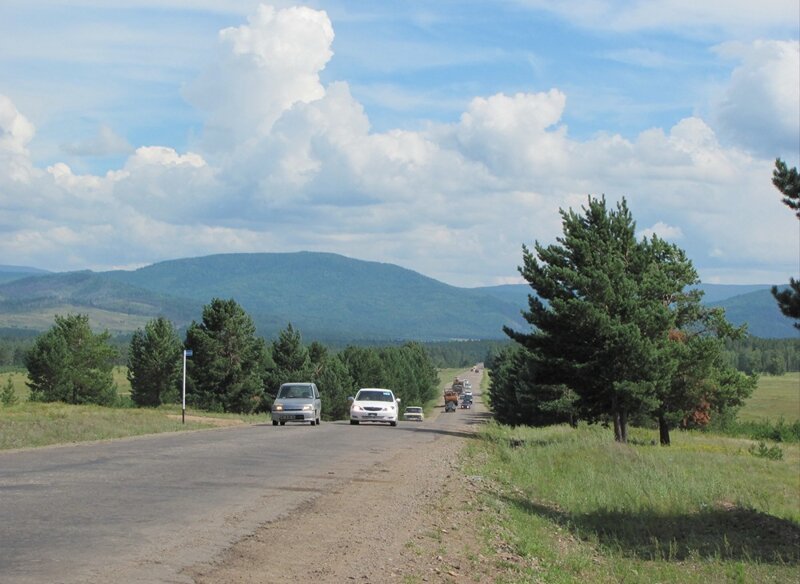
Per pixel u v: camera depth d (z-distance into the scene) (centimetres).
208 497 1312
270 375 9494
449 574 973
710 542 1706
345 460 2070
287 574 861
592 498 2034
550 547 1345
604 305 3481
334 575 880
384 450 2456
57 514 1089
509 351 10638
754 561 1557
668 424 4238
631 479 2284
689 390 4019
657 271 3731
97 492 1301
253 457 2006
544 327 3591
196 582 784
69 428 2736
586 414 3800
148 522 1066
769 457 3844
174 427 3303
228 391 7931
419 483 1733
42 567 794
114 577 774
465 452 2633
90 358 8156
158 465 1727
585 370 3469
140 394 9150
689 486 2280
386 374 12450
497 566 1075
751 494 2456
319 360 10631
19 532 958
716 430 6756
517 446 3166
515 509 1645
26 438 2316
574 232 3672
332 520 1201
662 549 1582
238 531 1052
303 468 1825
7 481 1391
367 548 1038
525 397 7575
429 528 1238
